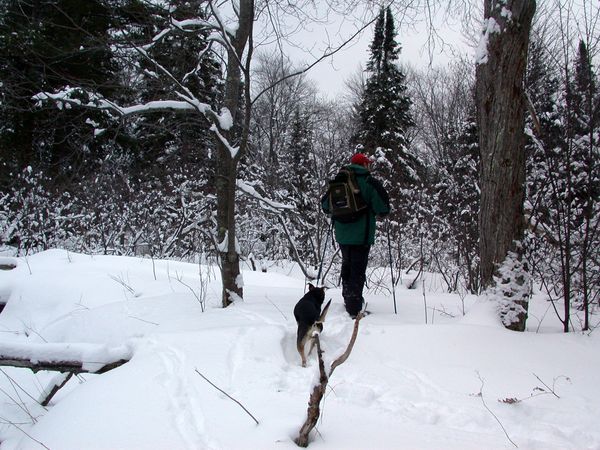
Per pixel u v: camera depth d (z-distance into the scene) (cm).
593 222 501
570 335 393
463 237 820
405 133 2059
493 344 364
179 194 1018
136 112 461
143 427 234
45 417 267
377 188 474
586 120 445
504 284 408
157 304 514
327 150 1143
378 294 652
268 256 1203
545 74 568
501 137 405
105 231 1063
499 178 410
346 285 491
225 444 214
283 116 1389
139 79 504
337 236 493
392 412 260
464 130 1245
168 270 692
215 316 452
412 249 1030
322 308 507
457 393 296
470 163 930
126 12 444
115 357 351
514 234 410
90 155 795
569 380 312
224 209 504
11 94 464
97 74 526
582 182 488
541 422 255
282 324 424
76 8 466
